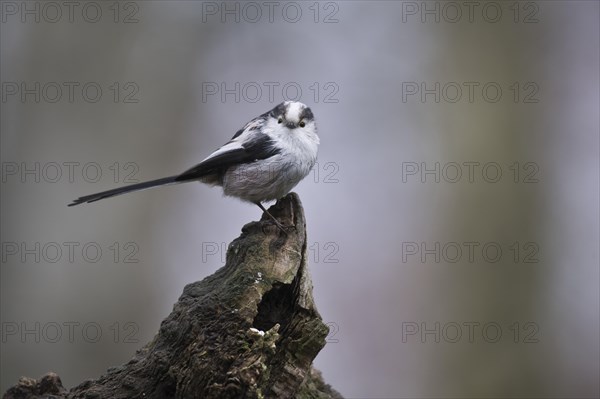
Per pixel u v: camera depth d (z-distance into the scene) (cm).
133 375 677
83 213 1459
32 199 1463
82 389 695
